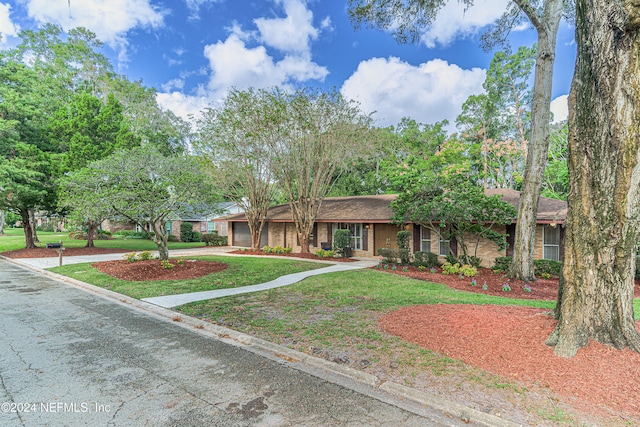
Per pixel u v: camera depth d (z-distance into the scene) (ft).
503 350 13.98
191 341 17.35
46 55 94.84
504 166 97.09
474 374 12.53
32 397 11.47
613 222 12.67
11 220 151.33
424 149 98.48
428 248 50.39
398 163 97.40
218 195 51.80
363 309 22.52
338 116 53.16
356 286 30.86
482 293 28.48
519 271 34.45
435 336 16.16
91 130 68.18
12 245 77.15
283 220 66.28
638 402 10.13
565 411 10.05
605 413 9.83
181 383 12.56
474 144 88.53
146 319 21.47
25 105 62.28
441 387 11.76
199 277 35.94
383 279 34.78
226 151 58.59
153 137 93.15
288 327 18.93
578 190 13.56
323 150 55.88
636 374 11.36
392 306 23.02
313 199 58.65
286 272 39.73
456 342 15.26
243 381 12.75
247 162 60.59
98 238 100.58
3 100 60.64
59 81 87.51
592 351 12.84
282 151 56.80
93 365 14.20
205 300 25.67
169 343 17.03
